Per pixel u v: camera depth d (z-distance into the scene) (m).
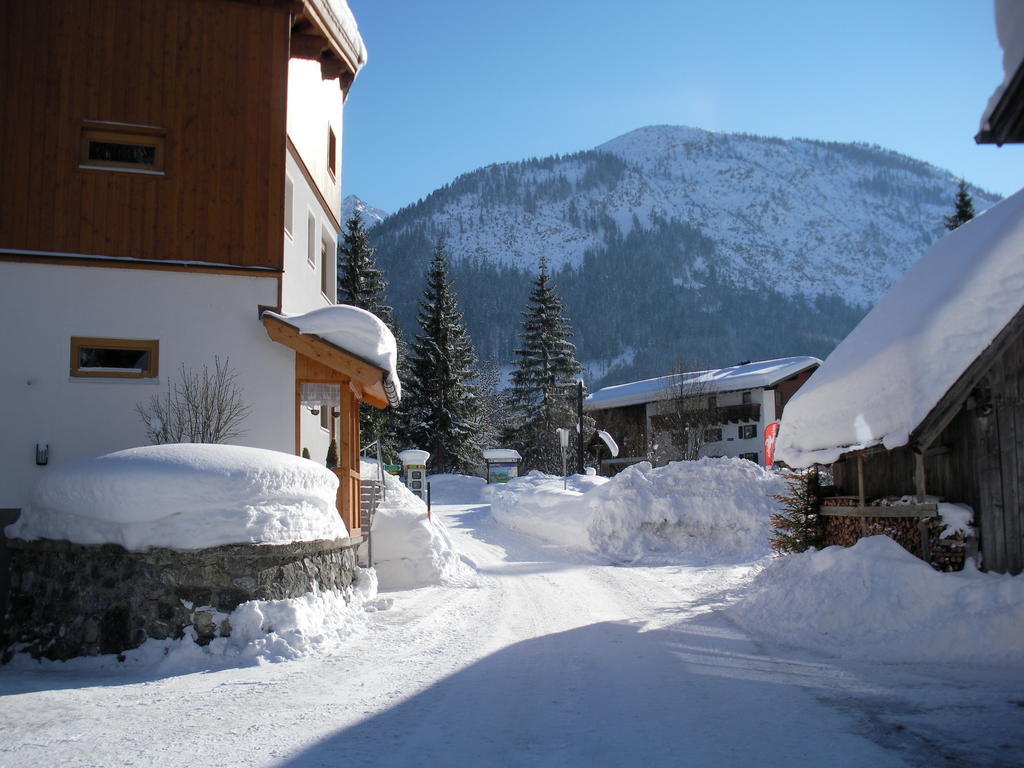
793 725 6.50
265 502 11.00
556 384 68.12
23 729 6.93
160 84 14.91
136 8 14.96
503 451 45.22
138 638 10.10
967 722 6.47
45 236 14.23
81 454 14.05
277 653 9.96
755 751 5.82
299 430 14.84
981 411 10.34
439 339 56.66
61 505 10.87
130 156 14.84
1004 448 10.09
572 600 14.42
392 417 54.75
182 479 10.46
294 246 16.70
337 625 11.28
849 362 13.23
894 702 7.15
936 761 5.54
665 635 10.96
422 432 55.47
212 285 14.79
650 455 60.38
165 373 14.47
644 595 15.04
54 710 7.61
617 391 72.50
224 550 10.33
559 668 8.89
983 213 13.70
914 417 10.40
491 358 78.12
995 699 7.16
